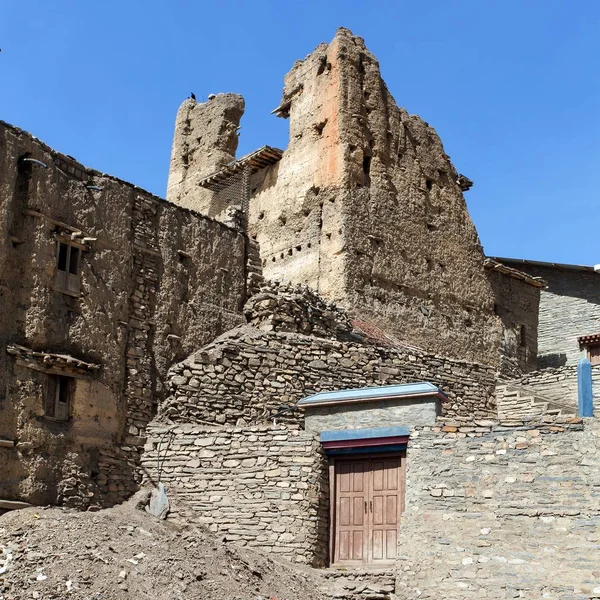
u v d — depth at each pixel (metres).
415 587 17.98
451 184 35.84
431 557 18.09
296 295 25.28
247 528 19.52
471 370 27.31
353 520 19.45
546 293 39.38
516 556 17.61
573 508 17.58
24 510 17.89
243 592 16.66
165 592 15.88
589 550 17.20
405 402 19.58
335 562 19.34
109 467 20.19
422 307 32.84
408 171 34.22
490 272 36.06
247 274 25.14
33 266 19.52
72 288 20.39
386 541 19.03
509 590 17.41
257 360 23.02
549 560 17.39
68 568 15.88
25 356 19.02
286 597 17.19
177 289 23.08
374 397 19.73
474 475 18.42
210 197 37.84
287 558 19.05
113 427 20.58
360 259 31.34
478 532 18.00
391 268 32.28
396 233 32.88
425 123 35.75
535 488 17.95
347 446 19.73
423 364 26.11
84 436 19.86
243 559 17.89
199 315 23.48
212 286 24.03
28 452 18.70
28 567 15.89
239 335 23.39
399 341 30.06
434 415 19.23
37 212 19.80
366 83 33.88
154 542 17.28
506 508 18.00
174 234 23.36
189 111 41.41
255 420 22.45
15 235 19.41
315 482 19.56
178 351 22.73
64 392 19.86
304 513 19.30
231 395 22.39
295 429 20.22
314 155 33.12
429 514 18.44
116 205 21.88
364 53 34.22
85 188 21.16
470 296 34.81
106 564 16.12
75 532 16.98
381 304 31.52
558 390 27.95
